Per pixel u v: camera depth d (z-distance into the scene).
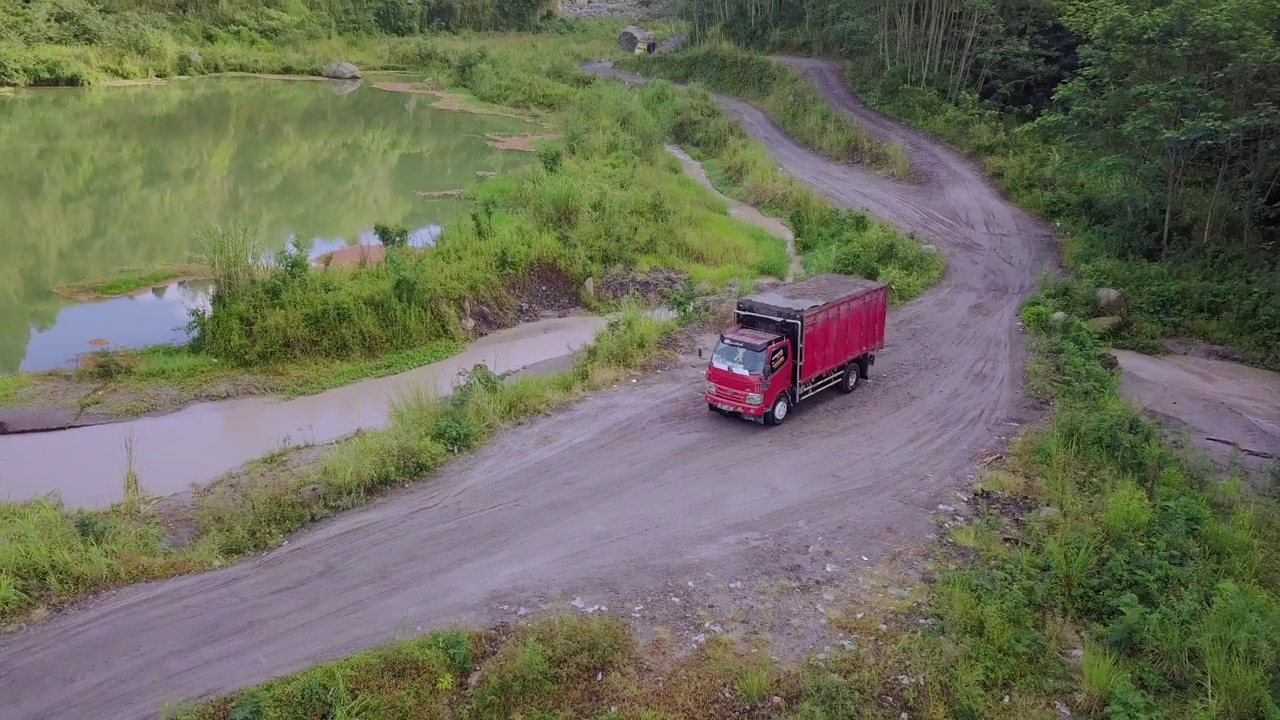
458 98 77.38
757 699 13.02
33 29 74.06
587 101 64.81
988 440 21.84
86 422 22.91
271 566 16.45
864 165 51.56
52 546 16.12
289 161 51.59
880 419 22.95
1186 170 38.84
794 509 18.53
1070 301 31.91
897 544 17.23
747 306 22.59
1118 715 12.78
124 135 55.56
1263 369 28.20
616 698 13.00
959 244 39.66
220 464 21.23
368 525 17.88
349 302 27.56
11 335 27.78
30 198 41.31
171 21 87.62
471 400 22.44
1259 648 13.87
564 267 33.00
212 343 26.48
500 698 12.93
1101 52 36.94
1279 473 20.19
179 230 38.12
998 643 14.19
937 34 58.72
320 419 23.78
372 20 103.69
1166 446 21.22
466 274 30.77
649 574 16.20
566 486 19.38
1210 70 33.59
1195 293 31.97
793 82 65.75
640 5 133.75
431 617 14.89
